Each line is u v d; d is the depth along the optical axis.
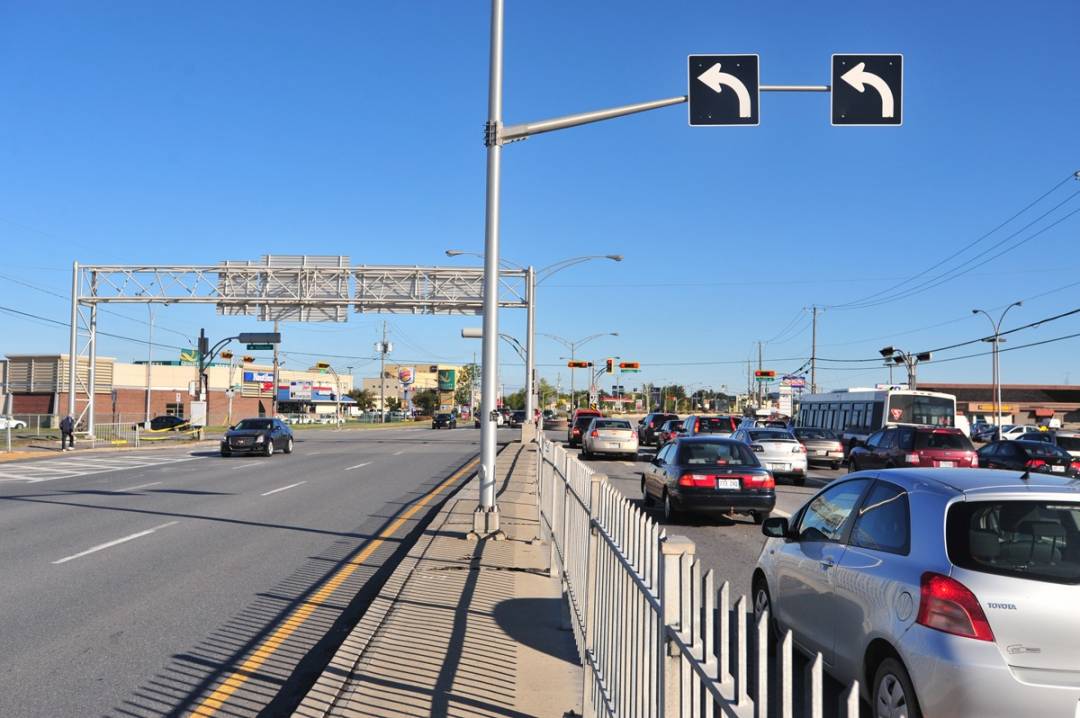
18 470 28.72
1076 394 100.62
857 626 5.15
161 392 86.69
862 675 5.08
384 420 118.94
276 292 44.62
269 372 105.56
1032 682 4.17
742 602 2.72
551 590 8.68
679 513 15.20
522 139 11.60
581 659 6.32
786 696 2.53
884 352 60.81
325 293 44.56
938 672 4.31
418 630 7.19
